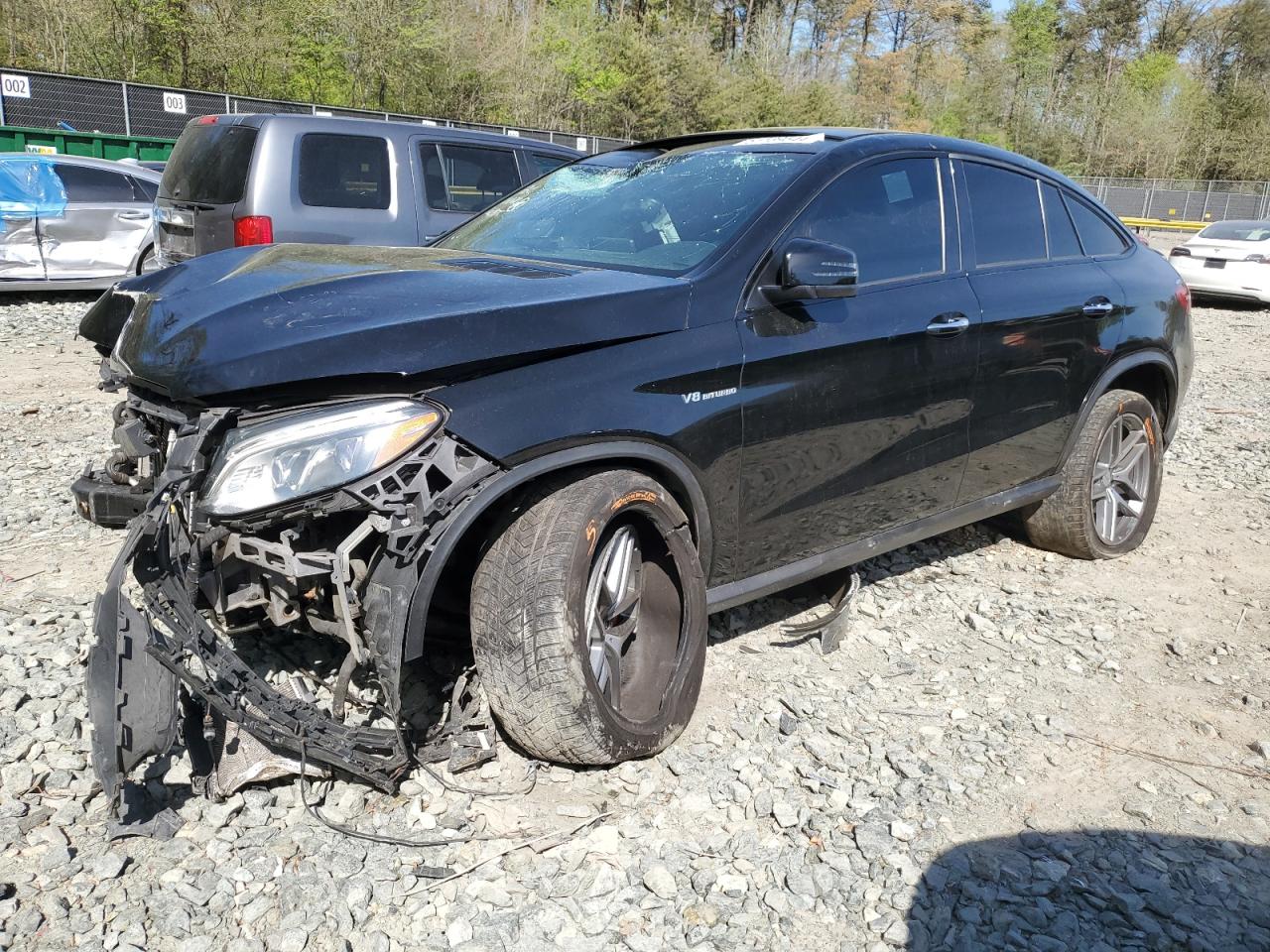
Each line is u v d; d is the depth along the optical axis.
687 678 3.06
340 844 2.57
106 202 10.95
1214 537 5.33
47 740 2.90
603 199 3.86
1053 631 4.11
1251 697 3.62
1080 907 2.54
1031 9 87.31
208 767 2.67
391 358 2.45
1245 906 2.56
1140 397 4.81
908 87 76.62
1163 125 70.06
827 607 4.13
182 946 2.23
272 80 33.97
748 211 3.36
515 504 2.74
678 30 55.47
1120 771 3.15
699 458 3.01
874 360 3.49
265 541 2.46
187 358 2.51
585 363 2.75
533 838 2.64
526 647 2.66
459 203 8.00
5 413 6.64
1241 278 16.27
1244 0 80.19
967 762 3.13
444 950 2.28
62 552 4.28
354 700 2.88
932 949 2.37
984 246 4.10
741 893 2.51
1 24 30.02
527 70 43.66
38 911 2.29
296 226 7.22
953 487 4.03
